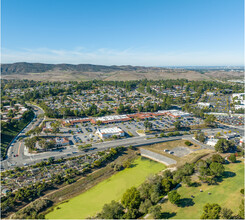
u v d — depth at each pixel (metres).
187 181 110.56
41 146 155.12
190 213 89.44
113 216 86.44
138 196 94.81
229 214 81.69
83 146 156.88
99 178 126.94
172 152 163.00
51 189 112.50
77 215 94.81
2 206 94.56
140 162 148.75
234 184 112.31
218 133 196.25
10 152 154.38
